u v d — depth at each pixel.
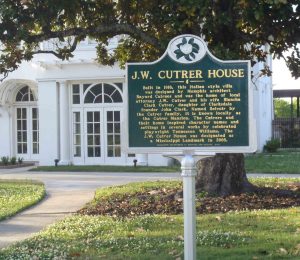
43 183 17.42
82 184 17.27
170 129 6.60
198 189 12.45
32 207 12.80
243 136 6.51
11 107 27.41
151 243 8.24
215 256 7.37
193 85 6.57
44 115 25.42
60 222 10.41
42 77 25.36
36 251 8.04
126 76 6.65
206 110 6.56
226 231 8.84
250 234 8.58
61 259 7.51
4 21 10.70
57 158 25.31
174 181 16.23
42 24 10.78
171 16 10.70
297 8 10.47
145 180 17.97
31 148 27.38
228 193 12.30
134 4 12.05
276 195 12.30
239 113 6.52
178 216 10.41
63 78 25.06
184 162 6.27
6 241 9.27
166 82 6.61
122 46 13.91
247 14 10.17
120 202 12.48
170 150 6.58
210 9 10.27
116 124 25.02
